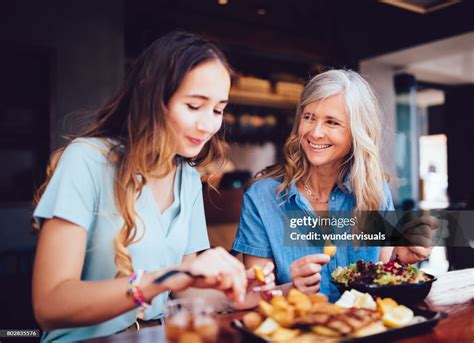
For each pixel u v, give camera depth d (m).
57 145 3.98
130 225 1.17
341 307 1.02
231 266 0.99
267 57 4.98
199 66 1.14
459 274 1.71
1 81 3.90
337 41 5.28
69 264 1.05
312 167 1.76
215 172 1.51
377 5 5.02
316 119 1.61
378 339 0.95
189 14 4.42
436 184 7.55
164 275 0.98
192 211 1.47
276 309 0.96
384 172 1.91
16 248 3.58
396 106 5.68
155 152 1.21
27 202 3.93
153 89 1.16
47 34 3.93
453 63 5.68
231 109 4.84
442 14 4.55
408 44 4.84
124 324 1.24
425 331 1.04
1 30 3.75
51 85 3.95
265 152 5.22
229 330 1.04
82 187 1.14
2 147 4.00
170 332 0.89
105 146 1.22
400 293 1.20
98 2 4.12
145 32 4.18
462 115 6.79
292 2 4.93
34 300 1.01
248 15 4.85
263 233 1.74
